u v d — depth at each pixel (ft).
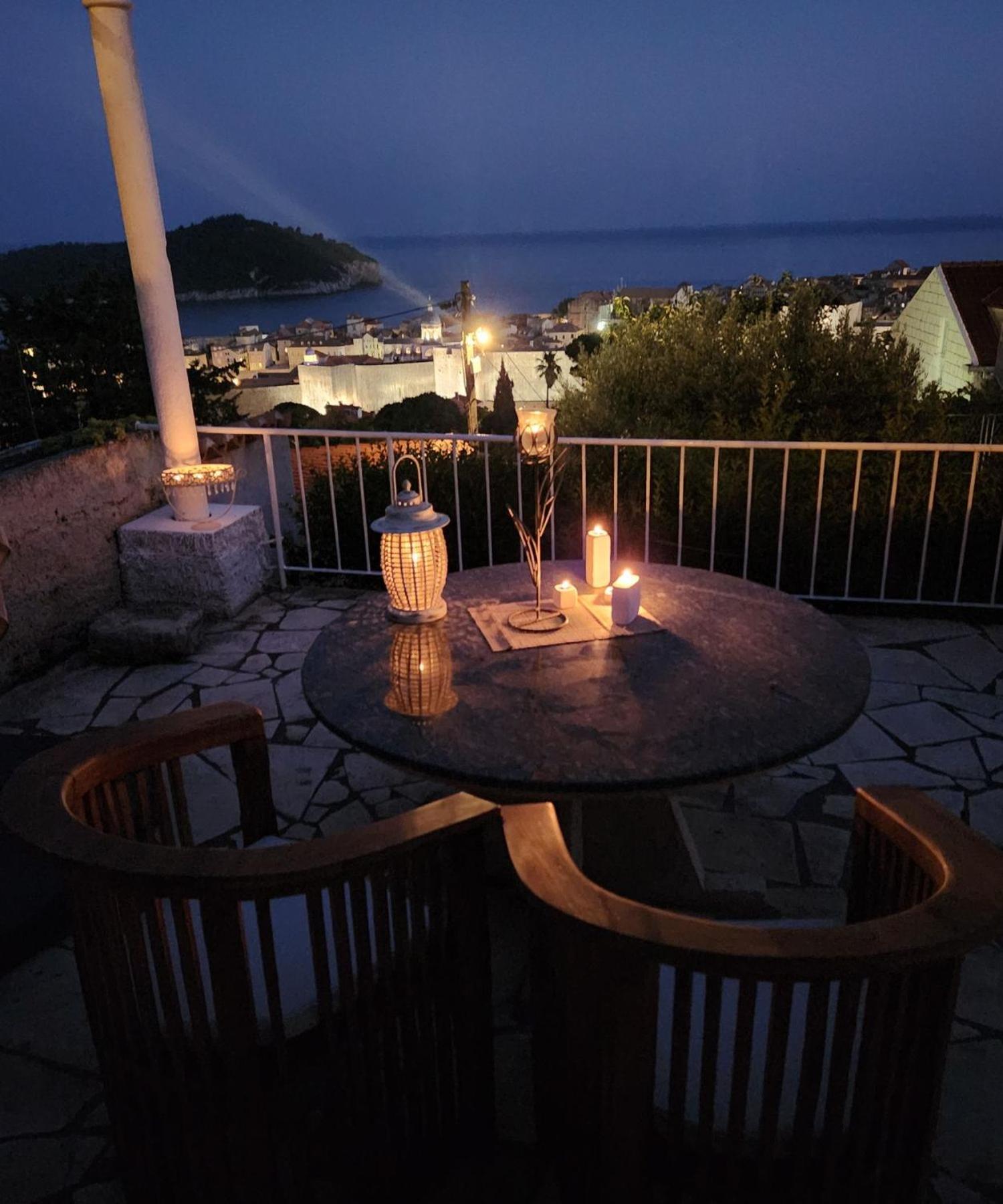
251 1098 5.20
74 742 6.11
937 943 3.92
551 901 4.30
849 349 29.12
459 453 19.42
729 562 17.21
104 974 5.15
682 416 28.45
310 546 17.54
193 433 15.90
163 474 15.29
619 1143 4.68
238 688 13.32
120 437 15.99
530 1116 6.60
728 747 6.17
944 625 14.61
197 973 4.97
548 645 7.80
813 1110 4.35
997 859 4.63
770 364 28.94
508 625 8.26
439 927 5.53
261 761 7.06
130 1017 5.17
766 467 17.52
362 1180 5.66
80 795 5.69
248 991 4.94
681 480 14.64
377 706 6.91
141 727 6.42
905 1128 4.68
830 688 6.97
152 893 4.58
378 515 18.72
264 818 7.29
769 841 9.51
